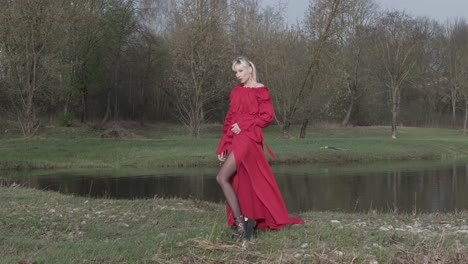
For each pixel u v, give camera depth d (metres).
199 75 32.53
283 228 5.57
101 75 40.06
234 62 5.54
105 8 38.69
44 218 7.26
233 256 4.72
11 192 9.92
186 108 36.19
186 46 32.34
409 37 42.19
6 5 27.89
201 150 23.78
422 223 7.24
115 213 8.05
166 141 26.42
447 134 41.84
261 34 33.47
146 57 44.44
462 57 48.81
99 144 24.81
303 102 31.81
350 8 32.53
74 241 6.04
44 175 18.12
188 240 5.23
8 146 23.44
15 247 5.60
